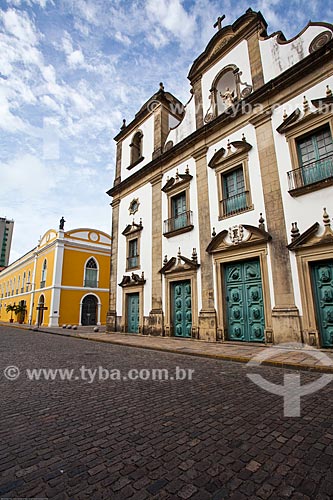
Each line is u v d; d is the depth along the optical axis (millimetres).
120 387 4965
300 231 9195
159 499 1997
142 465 2453
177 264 13344
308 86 9977
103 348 10289
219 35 14031
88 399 4293
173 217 14375
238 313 10672
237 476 2273
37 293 30531
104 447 2787
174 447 2770
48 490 2109
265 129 10922
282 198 9883
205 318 11445
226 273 11383
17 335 16891
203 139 13477
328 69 9586
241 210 11086
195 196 13289
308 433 3031
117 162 20641
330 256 8367
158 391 4695
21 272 37906
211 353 8086
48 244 29406
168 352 9094
